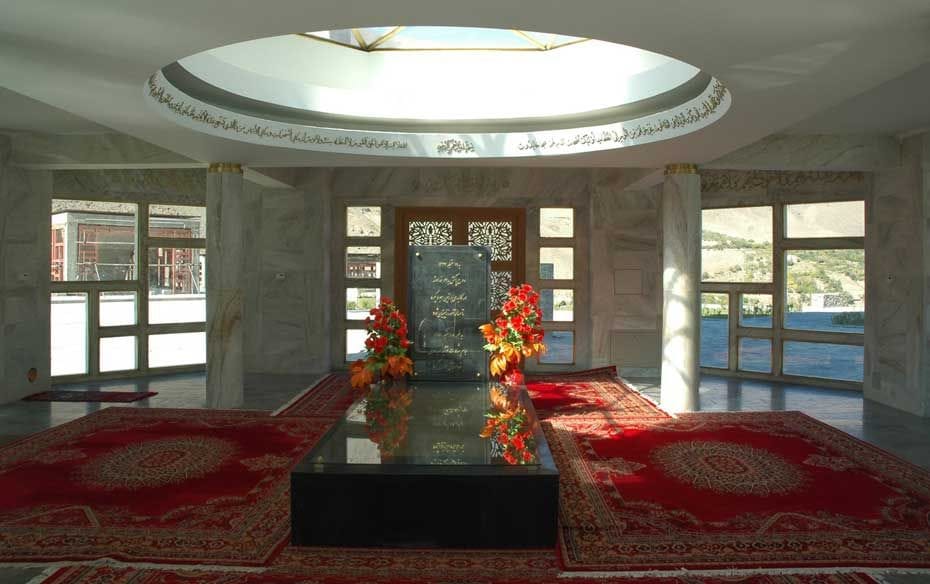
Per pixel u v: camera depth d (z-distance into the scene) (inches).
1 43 187.2
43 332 402.3
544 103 331.3
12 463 251.6
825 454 266.4
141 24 174.7
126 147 363.9
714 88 249.9
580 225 489.4
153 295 478.3
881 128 345.7
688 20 171.5
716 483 230.2
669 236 355.3
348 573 164.1
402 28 317.1
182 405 366.3
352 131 338.3
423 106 338.6
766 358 467.5
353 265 497.0
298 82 317.7
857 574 163.6
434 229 488.7
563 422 324.2
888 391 372.5
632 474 240.7
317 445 205.2
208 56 275.4
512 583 159.3
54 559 170.4
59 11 165.8
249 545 179.6
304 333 480.4
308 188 478.9
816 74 206.7
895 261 368.2
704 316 502.3
